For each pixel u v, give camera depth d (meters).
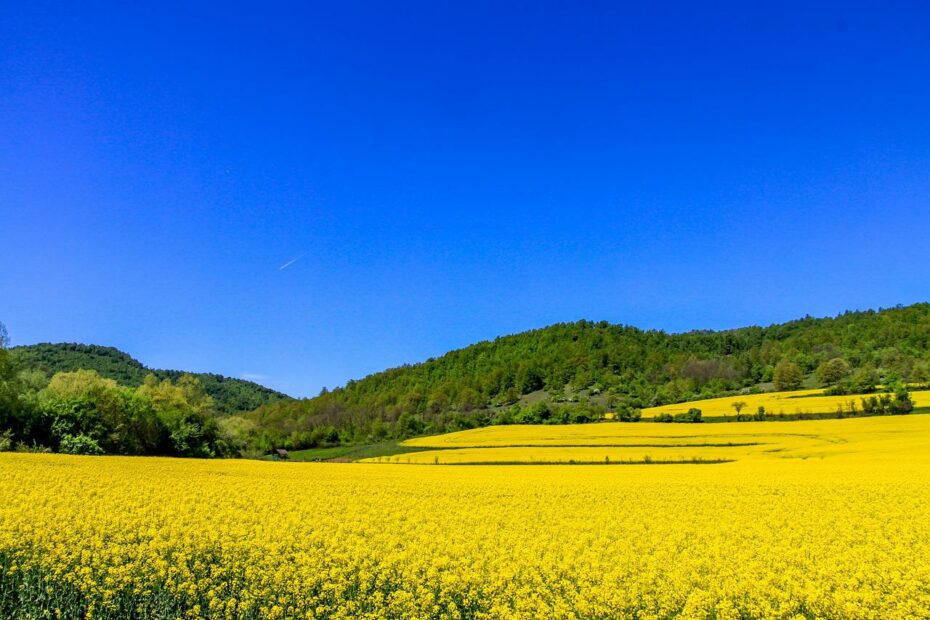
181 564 14.98
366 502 25.09
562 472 42.38
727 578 14.52
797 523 21.27
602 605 13.30
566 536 19.39
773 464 44.41
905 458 44.34
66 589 13.66
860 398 83.50
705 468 43.75
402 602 13.45
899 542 18.62
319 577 14.33
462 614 13.71
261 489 27.77
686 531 20.09
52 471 30.23
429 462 58.06
